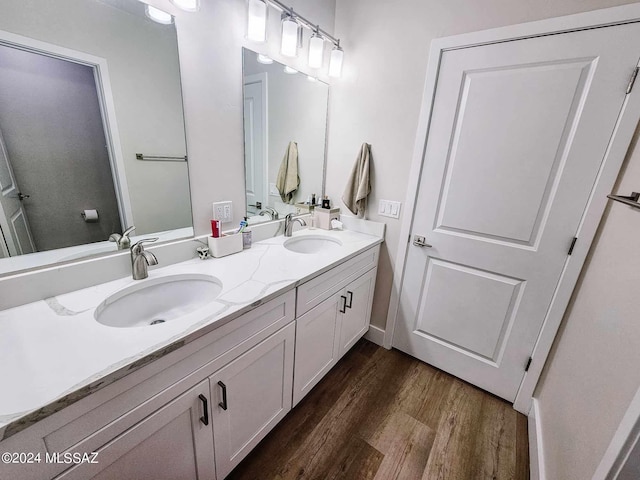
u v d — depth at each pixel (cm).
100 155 102
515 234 144
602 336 93
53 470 59
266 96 155
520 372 155
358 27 176
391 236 189
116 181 107
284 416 138
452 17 144
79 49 92
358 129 190
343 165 203
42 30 84
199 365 84
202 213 137
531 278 144
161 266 123
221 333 89
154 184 118
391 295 196
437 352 184
